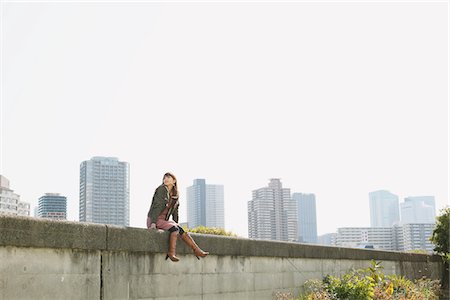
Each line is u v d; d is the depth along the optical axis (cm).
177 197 912
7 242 618
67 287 698
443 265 2416
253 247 1128
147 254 842
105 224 762
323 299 1245
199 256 916
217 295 1009
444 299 1942
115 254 780
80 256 722
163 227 885
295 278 1293
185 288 923
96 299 741
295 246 1302
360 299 1320
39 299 657
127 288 797
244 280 1098
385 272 1862
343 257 1549
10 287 623
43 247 668
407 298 1511
